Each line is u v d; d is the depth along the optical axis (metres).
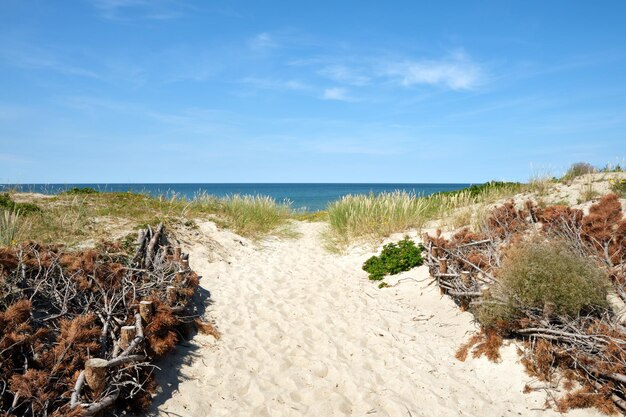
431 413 4.47
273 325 6.32
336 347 5.74
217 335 5.80
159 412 4.17
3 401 3.61
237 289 7.82
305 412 4.38
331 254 10.90
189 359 5.18
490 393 4.85
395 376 5.07
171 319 5.16
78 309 5.20
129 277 6.12
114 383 3.88
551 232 7.23
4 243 6.95
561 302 4.96
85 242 7.86
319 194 79.31
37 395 3.54
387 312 7.09
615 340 4.34
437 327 6.47
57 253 6.32
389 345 5.87
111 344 4.70
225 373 4.98
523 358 5.02
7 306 4.70
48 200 11.32
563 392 4.58
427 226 11.37
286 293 7.77
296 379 4.93
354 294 7.95
